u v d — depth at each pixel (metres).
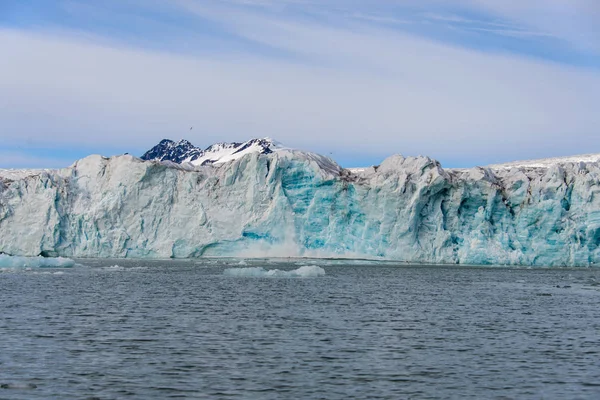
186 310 70.44
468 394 40.62
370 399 39.41
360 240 146.75
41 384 41.06
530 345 54.28
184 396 39.31
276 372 44.50
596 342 55.84
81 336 55.06
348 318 66.50
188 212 148.50
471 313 71.88
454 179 147.12
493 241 145.62
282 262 146.50
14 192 147.12
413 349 52.09
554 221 143.88
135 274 115.19
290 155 150.75
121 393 39.62
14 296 80.38
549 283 112.38
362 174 152.12
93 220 146.38
